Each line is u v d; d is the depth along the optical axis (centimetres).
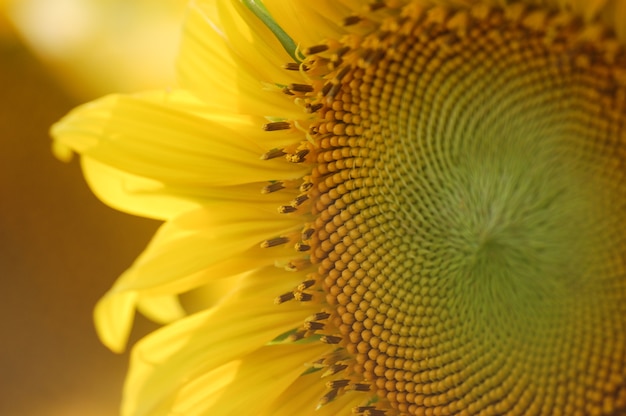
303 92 42
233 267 44
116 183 44
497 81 41
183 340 44
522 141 41
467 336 42
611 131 40
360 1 41
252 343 43
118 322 44
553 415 42
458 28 41
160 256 43
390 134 42
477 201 41
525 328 41
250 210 44
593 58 40
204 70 43
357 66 42
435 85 41
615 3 39
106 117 43
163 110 43
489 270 41
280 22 42
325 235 43
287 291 44
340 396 44
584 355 41
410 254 42
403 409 43
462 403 43
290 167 43
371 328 43
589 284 41
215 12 43
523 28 40
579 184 40
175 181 43
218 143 43
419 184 42
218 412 43
